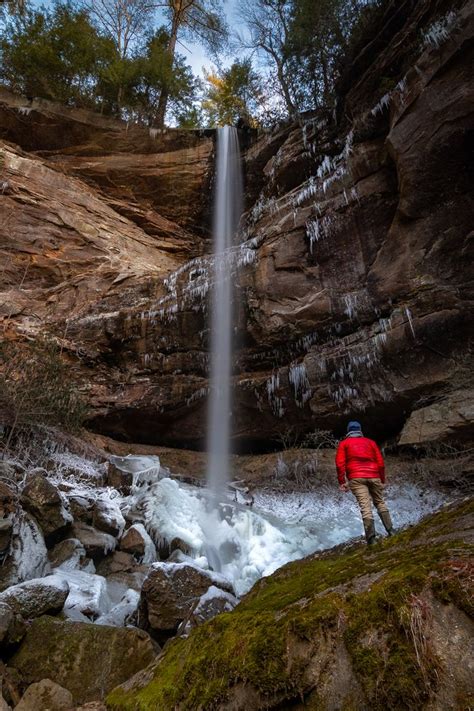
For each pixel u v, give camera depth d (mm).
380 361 9078
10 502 5957
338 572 2971
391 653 1858
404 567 2303
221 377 11203
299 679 1988
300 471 9680
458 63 8484
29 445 8078
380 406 9188
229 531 7539
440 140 8555
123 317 12266
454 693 1690
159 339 11867
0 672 3531
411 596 1972
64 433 8953
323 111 13555
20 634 3822
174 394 11383
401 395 8859
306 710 1924
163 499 7617
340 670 1941
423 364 8656
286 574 4207
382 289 9461
